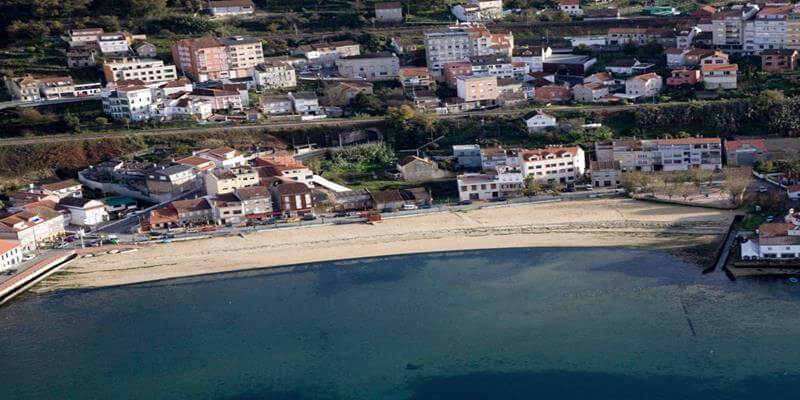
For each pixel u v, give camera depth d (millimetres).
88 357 194875
